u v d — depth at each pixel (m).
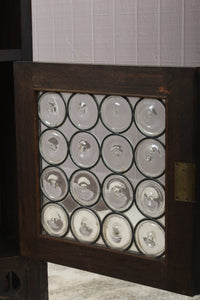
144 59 2.95
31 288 1.49
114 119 1.25
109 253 1.29
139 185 1.23
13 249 1.51
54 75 1.31
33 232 1.42
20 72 1.37
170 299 2.29
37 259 1.43
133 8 2.94
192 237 1.15
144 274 1.24
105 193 1.29
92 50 3.19
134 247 1.26
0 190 1.65
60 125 1.34
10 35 1.49
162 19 2.83
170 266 1.19
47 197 1.39
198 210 1.15
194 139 1.12
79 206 1.34
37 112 1.37
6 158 1.61
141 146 1.21
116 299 2.29
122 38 3.03
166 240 1.19
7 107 1.57
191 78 1.10
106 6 3.06
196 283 1.18
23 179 1.42
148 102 1.18
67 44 3.30
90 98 1.27
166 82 1.13
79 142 1.31
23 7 1.38
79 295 2.33
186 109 1.11
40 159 1.39
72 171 1.34
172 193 1.16
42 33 3.42
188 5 2.72
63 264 1.38
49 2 3.33
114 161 1.26
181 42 2.78
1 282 1.49
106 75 1.22
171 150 1.15
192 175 1.13
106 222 1.30
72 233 1.36
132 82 1.18
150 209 1.22
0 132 1.61
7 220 1.65
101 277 2.53
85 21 3.18
